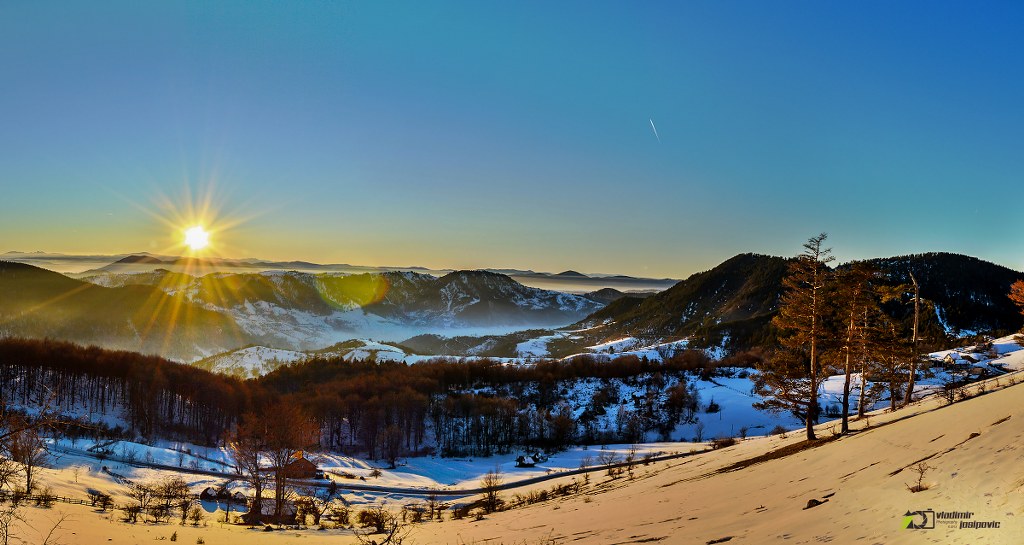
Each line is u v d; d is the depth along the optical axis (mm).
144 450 102875
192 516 51219
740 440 86500
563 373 197875
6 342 173375
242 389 161500
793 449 44469
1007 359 107062
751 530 22234
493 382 194750
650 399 158750
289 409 102062
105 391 167500
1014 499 15859
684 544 22312
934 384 89125
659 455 92000
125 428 140500
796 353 48844
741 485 34594
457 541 34562
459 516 59250
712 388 166125
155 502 59594
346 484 92000
